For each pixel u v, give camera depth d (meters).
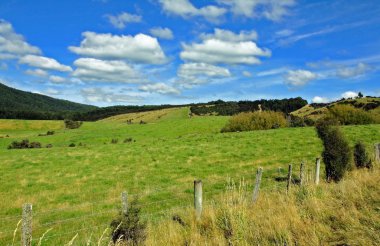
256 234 7.59
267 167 27.56
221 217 8.70
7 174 29.84
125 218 8.49
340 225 7.94
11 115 186.88
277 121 68.00
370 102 120.25
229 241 7.26
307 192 10.92
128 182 25.02
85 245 9.22
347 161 17.25
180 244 7.73
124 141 72.25
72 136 85.75
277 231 7.63
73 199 20.92
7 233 14.73
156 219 12.16
